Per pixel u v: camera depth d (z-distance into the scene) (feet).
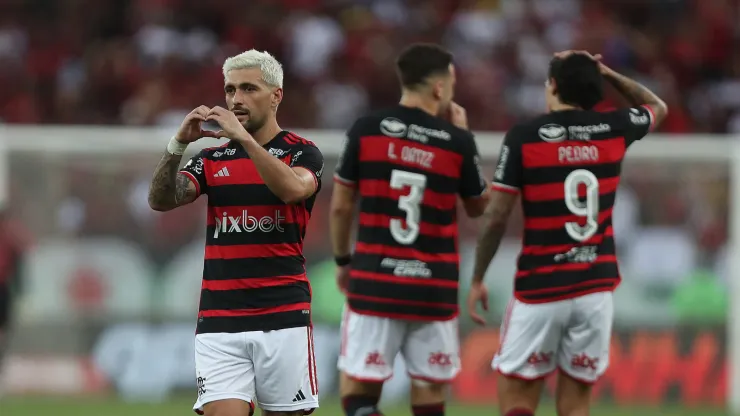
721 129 175.42
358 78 170.30
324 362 117.60
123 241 120.88
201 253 121.08
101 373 119.96
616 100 157.48
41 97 168.35
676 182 119.96
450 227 72.54
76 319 119.96
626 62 176.65
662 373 118.32
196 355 58.75
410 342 72.43
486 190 74.02
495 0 185.16
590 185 69.15
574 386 70.54
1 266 117.08
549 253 69.00
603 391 118.21
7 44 174.19
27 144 120.37
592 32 178.50
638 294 119.03
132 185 121.39
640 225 119.55
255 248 57.98
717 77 185.16
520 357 69.87
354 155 71.82
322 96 166.09
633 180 119.96
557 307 68.69
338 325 118.32
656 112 72.13
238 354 58.03
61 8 181.06
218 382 57.72
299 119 162.81
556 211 68.95
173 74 164.86
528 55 174.29
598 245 69.36
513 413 69.26
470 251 118.42
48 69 172.14
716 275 118.83
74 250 120.37
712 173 119.65
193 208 121.08
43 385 119.44
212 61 167.53
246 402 57.93
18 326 119.14
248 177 58.03
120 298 120.47
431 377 72.28
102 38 180.04
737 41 187.73
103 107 166.40
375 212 71.46
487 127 162.91
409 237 71.15
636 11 190.80
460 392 117.80
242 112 58.18
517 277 70.13
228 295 58.03
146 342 120.16
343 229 73.41
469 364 117.91
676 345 118.62
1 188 119.65
